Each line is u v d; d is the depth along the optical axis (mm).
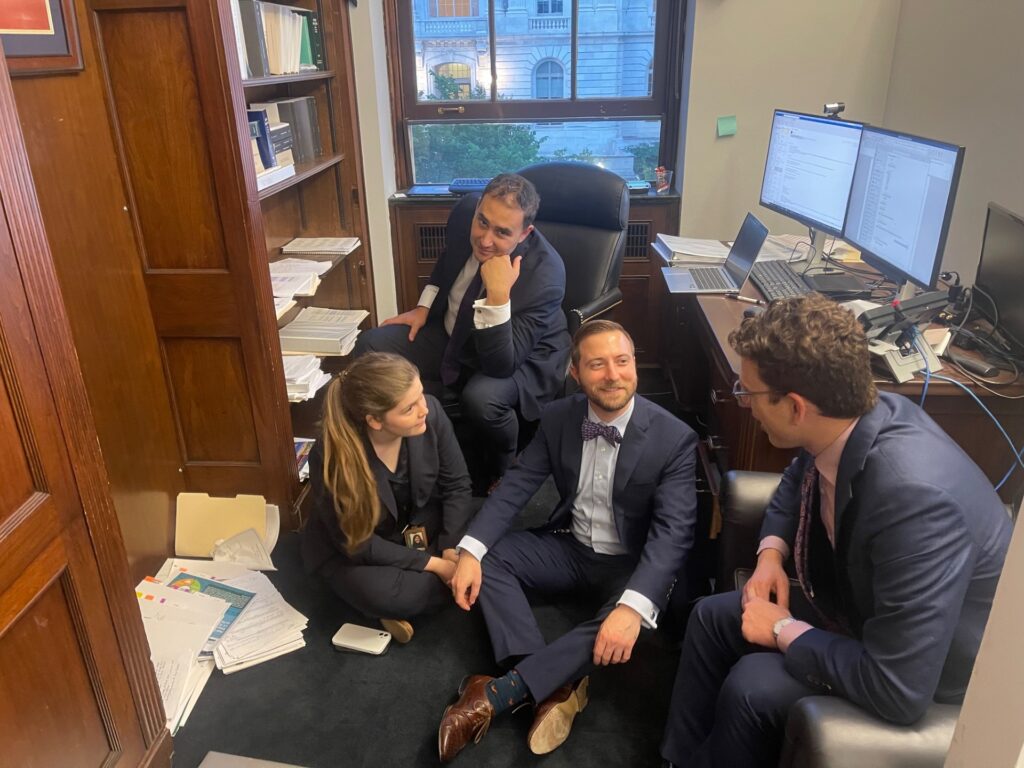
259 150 2391
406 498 1965
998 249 1912
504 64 3344
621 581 1829
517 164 3516
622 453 1734
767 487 1617
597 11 3232
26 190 1151
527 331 2408
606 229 2715
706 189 3256
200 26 1808
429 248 3422
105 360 1890
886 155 2088
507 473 1886
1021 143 2252
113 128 1892
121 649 1402
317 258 2891
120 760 1411
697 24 3027
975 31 2477
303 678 1818
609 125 3416
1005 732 823
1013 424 1774
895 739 1036
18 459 1155
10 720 1147
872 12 2977
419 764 1596
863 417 1188
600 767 1582
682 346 2914
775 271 2469
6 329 1116
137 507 2049
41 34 1618
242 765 1346
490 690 1610
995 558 1111
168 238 2008
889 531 1101
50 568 1211
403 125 3414
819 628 1393
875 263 2162
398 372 1717
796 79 3082
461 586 1729
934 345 1852
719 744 1301
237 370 2139
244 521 2232
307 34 2746
